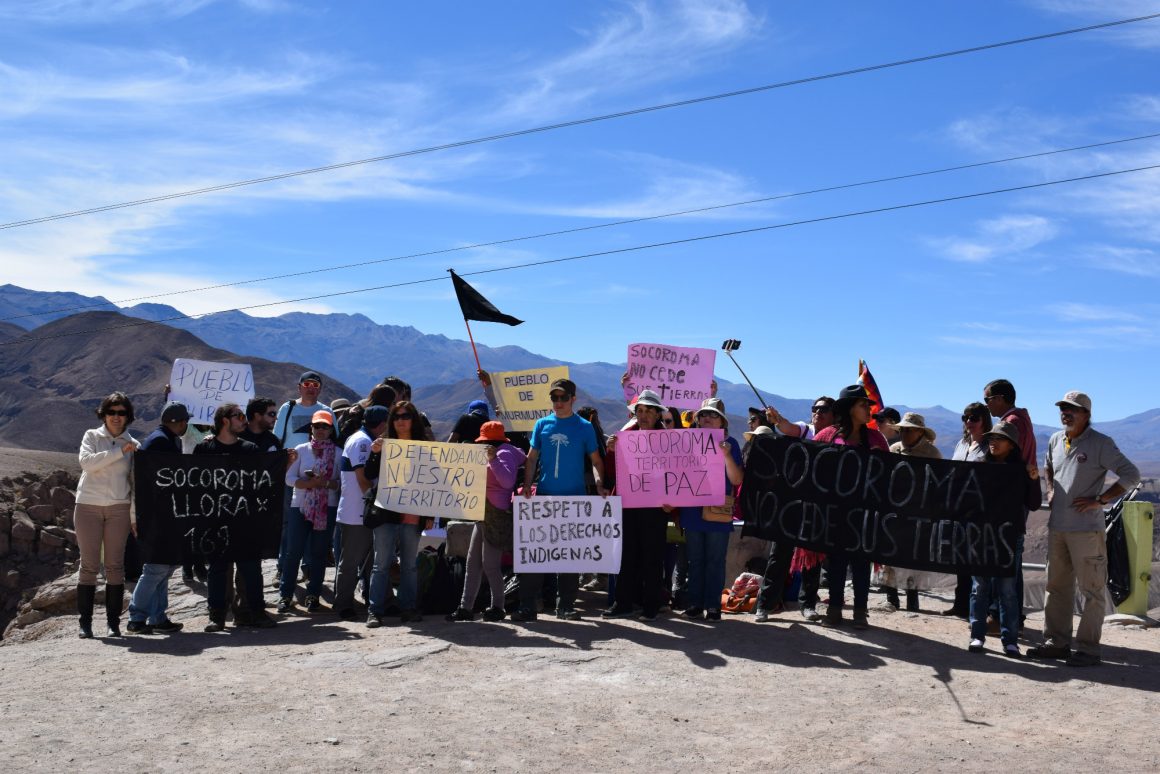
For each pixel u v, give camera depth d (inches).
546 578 466.9
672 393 532.1
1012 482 380.5
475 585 431.5
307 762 237.1
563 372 530.9
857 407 408.5
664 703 297.4
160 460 406.9
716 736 266.4
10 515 756.0
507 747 252.8
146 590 408.2
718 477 417.1
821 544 402.3
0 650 377.4
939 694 315.6
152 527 404.2
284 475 417.7
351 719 274.1
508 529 422.6
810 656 362.0
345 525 432.8
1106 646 410.3
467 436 455.2
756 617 430.6
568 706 292.2
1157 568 523.8
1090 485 362.6
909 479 394.0
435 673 328.5
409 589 427.2
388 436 425.1
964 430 431.8
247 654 357.1
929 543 388.2
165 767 231.8
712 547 426.0
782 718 284.5
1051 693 320.8
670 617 432.5
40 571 733.3
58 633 534.3
